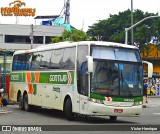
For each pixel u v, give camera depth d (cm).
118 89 1912
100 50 1934
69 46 2116
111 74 1917
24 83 2722
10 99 2986
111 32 6881
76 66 1998
